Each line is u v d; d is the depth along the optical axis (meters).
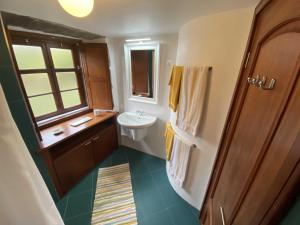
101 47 2.28
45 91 2.10
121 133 2.99
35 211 0.58
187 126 1.58
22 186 0.54
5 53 1.21
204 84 1.32
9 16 1.29
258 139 0.65
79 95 2.61
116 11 1.21
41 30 1.76
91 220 1.71
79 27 1.72
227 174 1.02
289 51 0.51
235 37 1.12
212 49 1.25
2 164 0.49
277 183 0.46
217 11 1.15
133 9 1.18
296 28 0.48
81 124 2.25
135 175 2.37
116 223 1.68
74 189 2.09
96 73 2.45
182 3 1.05
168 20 1.44
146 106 2.56
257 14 0.89
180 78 1.62
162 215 1.78
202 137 1.51
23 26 1.58
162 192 2.07
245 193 0.68
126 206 1.87
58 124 2.23
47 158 1.70
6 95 1.25
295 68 0.46
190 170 1.74
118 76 2.57
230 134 1.07
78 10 0.73
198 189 1.75
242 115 0.91
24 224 0.56
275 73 0.59
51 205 0.67
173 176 2.04
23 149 0.55
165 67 2.18
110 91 2.53
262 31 0.81
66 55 2.30
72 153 2.02
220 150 1.30
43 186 0.63
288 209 0.45
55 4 1.08
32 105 1.98
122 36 2.28
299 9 0.46
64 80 2.33
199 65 1.37
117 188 2.13
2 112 0.48
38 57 1.95
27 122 1.43
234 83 1.19
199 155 1.60
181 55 1.64
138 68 2.40
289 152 0.43
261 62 0.75
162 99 2.37
